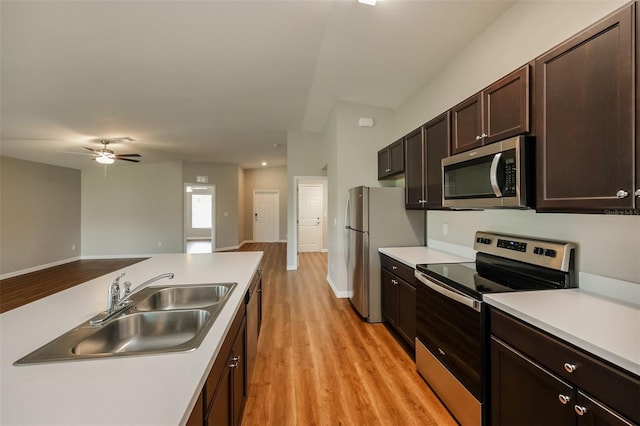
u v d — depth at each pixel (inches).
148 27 90.4
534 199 57.7
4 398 27.8
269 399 78.5
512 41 81.2
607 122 43.9
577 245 62.8
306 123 215.3
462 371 66.2
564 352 42.3
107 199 294.8
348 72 126.8
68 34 89.3
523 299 56.3
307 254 321.7
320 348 107.1
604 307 51.4
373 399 78.4
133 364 34.3
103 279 76.5
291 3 84.5
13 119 151.6
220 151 277.6
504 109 64.9
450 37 96.7
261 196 402.0
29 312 52.1
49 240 254.5
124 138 204.1
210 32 96.3
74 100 135.0
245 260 104.7
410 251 119.0
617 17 42.2
